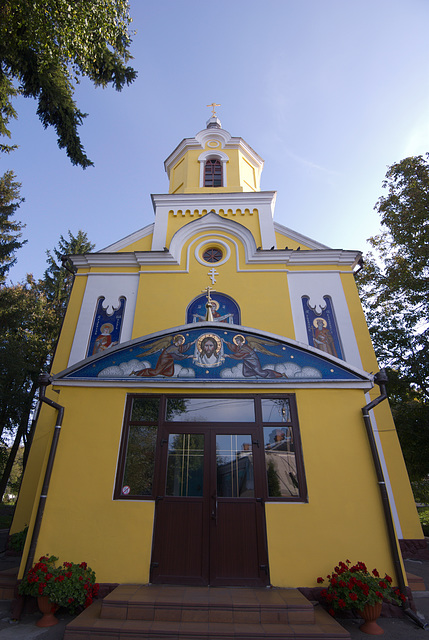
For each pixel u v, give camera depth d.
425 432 14.70
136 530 5.99
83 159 12.23
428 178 17.23
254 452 6.52
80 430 6.67
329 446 6.48
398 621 5.43
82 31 9.95
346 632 4.59
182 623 4.80
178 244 12.83
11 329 23.84
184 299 11.75
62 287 29.88
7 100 12.66
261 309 11.43
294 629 4.66
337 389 6.88
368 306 20.20
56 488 6.26
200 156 17.09
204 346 7.21
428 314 17.19
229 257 12.60
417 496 18.34
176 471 6.45
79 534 5.96
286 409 6.83
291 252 12.38
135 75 12.09
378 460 6.30
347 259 12.60
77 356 11.17
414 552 8.62
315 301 11.92
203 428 6.71
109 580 5.72
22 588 5.45
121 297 12.17
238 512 6.12
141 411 6.87
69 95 11.62
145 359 7.13
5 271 25.61
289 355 7.09
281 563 5.74
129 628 4.64
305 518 6.01
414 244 17.56
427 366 15.82
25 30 10.02
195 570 5.75
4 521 17.52
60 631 5.05
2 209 27.67
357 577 5.29
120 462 6.45
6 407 21.19
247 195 14.19
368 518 6.00
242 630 4.62
